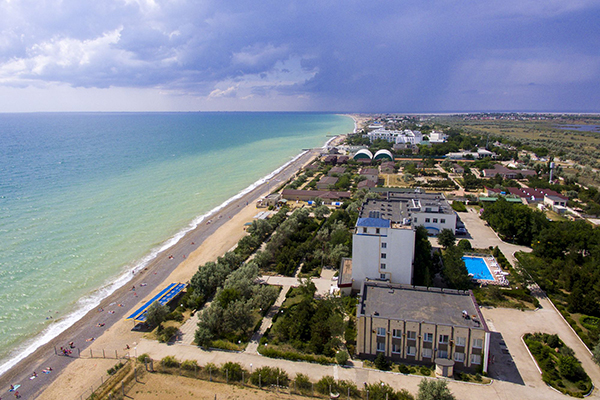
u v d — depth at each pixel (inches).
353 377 2640.3
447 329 2652.6
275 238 4854.8
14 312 3631.9
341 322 3038.9
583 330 3186.5
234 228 5949.8
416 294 3127.5
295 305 3599.9
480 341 2620.6
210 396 2480.3
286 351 2938.0
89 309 3698.3
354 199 7273.6
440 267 4237.2
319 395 2470.5
